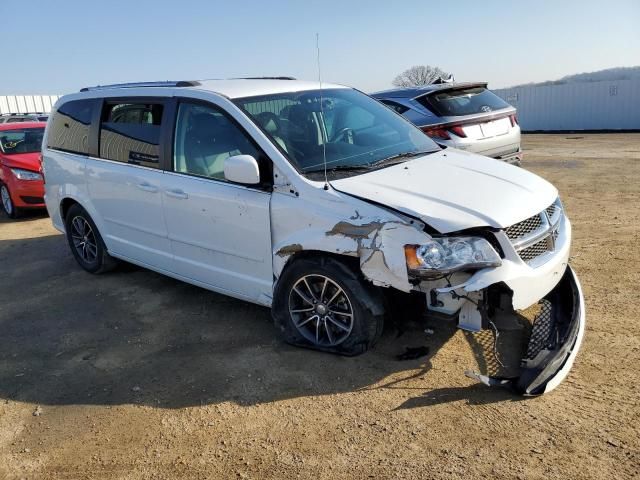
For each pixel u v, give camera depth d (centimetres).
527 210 344
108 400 357
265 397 345
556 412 305
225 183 414
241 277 421
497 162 432
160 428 324
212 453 299
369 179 371
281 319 401
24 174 910
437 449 285
